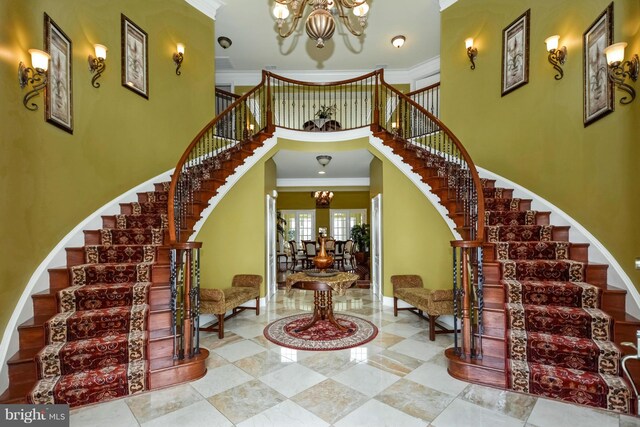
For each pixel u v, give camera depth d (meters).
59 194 3.09
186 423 2.13
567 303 2.79
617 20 2.79
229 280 5.28
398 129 5.98
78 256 3.21
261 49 6.79
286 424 2.12
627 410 2.15
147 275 3.14
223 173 4.76
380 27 6.08
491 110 4.61
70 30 3.30
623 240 2.73
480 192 3.18
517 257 3.26
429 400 2.39
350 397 2.45
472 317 2.82
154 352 2.73
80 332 2.60
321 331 4.00
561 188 3.58
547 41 3.54
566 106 3.52
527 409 2.25
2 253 2.31
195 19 5.32
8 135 2.39
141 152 4.37
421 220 5.08
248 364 3.05
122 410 2.27
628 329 2.42
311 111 8.28
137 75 4.31
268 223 5.89
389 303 5.36
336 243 11.81
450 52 5.25
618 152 2.80
